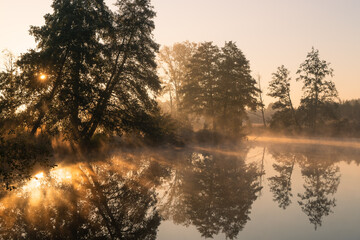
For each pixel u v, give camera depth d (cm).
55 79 2050
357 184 1351
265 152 2925
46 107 1912
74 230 699
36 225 721
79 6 2223
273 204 1000
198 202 1019
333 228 746
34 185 1140
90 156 2155
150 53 2606
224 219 838
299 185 1332
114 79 2441
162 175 1511
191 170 1714
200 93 4262
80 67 2109
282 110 5978
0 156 877
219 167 1867
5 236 649
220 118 4203
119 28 2506
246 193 1163
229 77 4222
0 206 862
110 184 1216
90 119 2311
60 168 1564
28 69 2009
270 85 5950
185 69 5097
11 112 1744
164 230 734
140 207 920
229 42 4412
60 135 2169
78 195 1013
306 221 814
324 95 5512
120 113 2388
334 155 2677
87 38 2172
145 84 2541
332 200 1052
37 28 2156
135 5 2548
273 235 697
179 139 3497
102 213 840
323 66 5466
